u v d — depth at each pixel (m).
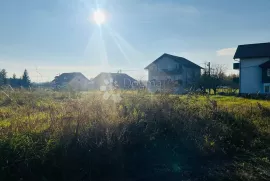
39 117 6.59
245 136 8.02
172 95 9.73
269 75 32.16
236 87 37.56
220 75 37.06
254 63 33.62
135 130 6.28
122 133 5.93
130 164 5.71
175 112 7.91
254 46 34.97
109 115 6.48
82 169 5.02
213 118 8.84
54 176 4.69
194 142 6.95
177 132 7.12
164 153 6.43
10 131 5.07
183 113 8.03
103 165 5.34
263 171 5.74
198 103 10.12
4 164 4.27
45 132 5.35
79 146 5.21
